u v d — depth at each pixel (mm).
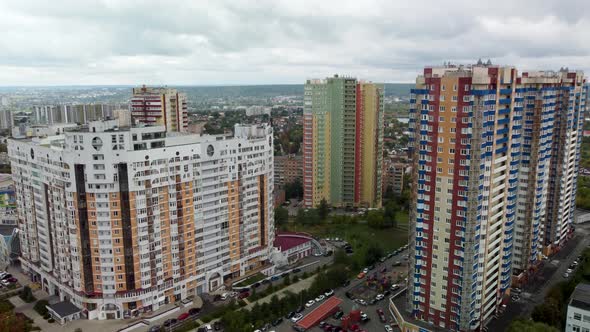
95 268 188750
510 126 174750
